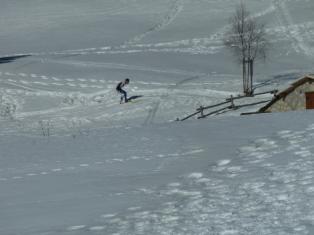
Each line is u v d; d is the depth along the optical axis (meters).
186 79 139.75
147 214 27.56
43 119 110.75
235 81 137.38
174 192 31.31
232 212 26.33
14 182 38.44
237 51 159.75
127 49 178.00
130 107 115.00
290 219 24.08
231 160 37.53
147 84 134.38
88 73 146.25
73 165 43.53
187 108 110.62
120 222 26.58
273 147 39.84
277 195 28.00
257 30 186.25
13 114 117.25
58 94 130.75
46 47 189.38
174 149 45.06
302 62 162.38
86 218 27.69
